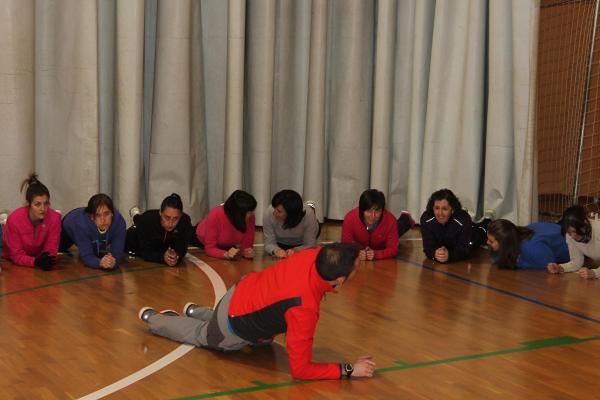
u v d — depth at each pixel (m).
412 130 6.16
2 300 3.70
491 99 5.73
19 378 2.71
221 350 3.05
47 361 2.89
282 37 6.05
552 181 6.11
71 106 5.45
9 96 5.12
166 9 5.54
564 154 6.02
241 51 5.71
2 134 5.14
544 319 3.68
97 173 5.53
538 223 5.00
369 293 4.06
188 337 3.09
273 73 5.87
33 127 5.28
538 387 2.79
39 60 5.40
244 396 2.60
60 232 4.45
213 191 6.09
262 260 4.74
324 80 6.07
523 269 4.73
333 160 6.30
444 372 2.91
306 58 6.14
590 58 5.66
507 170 5.75
